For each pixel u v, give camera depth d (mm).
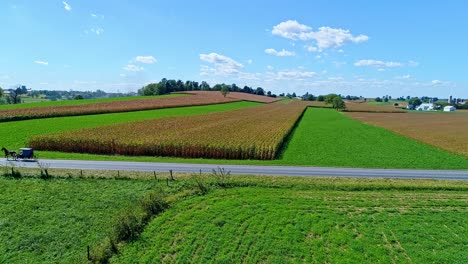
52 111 96250
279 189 35094
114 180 36344
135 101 148500
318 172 41312
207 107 144750
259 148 50812
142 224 26812
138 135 60281
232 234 25484
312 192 34312
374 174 40656
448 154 55781
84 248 24453
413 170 43375
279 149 58594
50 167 40562
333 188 35469
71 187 34188
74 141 53750
